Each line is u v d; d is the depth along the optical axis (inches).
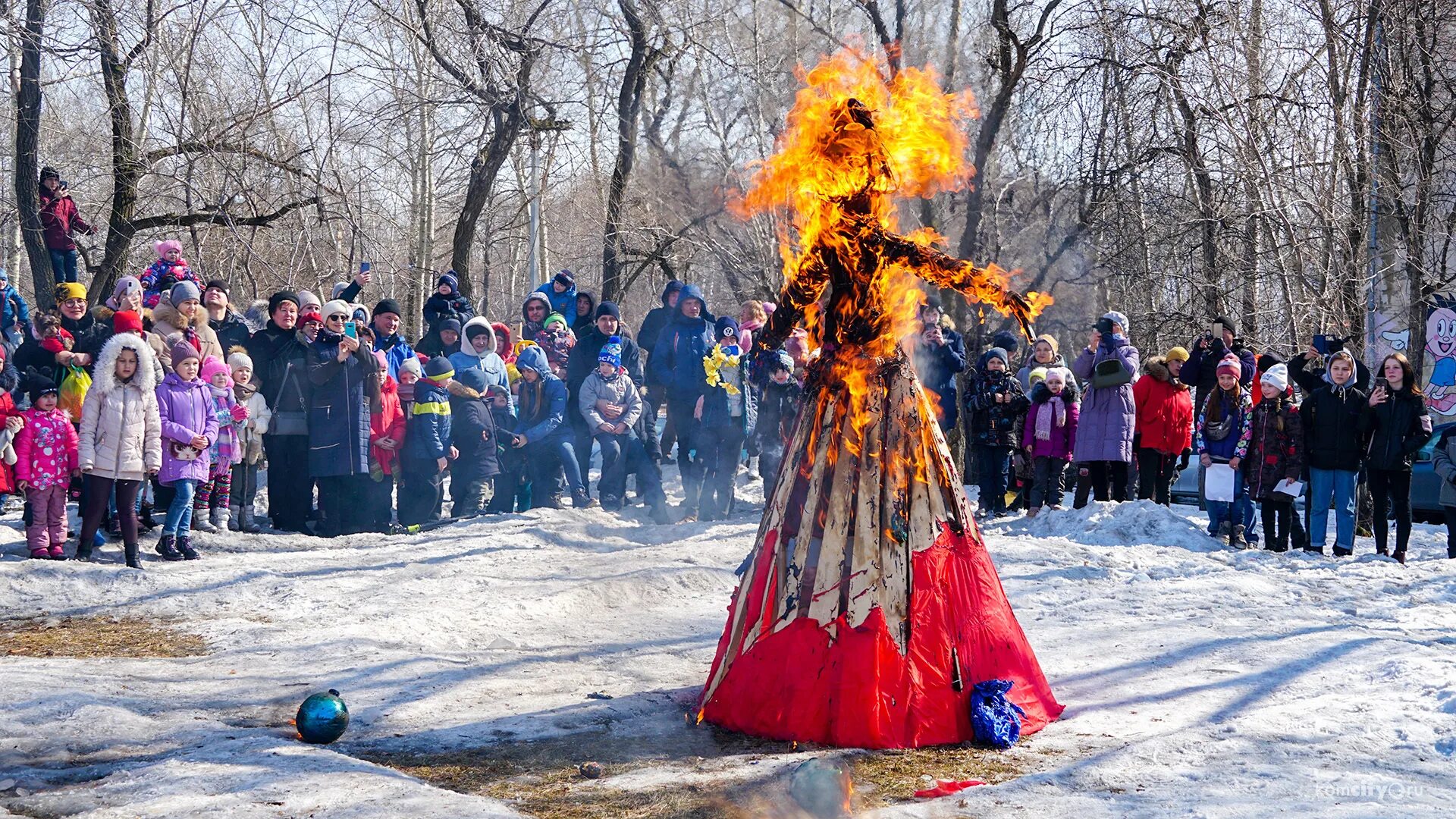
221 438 385.4
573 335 518.0
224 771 147.0
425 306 498.6
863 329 179.5
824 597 173.8
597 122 816.9
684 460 456.1
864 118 178.1
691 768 158.6
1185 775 144.3
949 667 172.2
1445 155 518.9
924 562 175.2
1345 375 374.9
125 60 665.0
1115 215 626.8
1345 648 221.8
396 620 253.6
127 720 175.8
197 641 240.5
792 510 179.5
